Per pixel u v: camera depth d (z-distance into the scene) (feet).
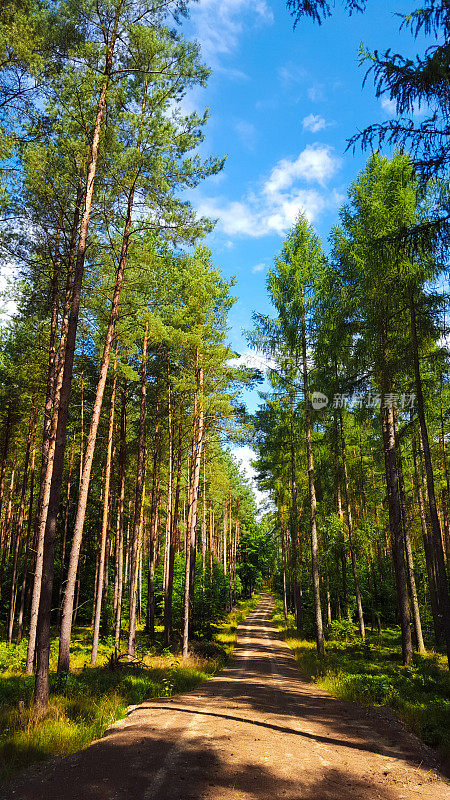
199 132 43.57
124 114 39.58
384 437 54.44
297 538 82.64
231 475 169.58
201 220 45.27
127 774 17.85
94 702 27.73
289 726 26.04
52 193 42.32
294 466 87.15
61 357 52.34
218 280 61.67
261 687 39.63
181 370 64.18
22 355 64.49
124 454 77.82
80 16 35.06
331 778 18.67
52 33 34.50
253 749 21.40
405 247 27.22
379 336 47.01
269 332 60.08
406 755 21.77
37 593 49.96
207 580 111.24
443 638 66.64
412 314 43.09
